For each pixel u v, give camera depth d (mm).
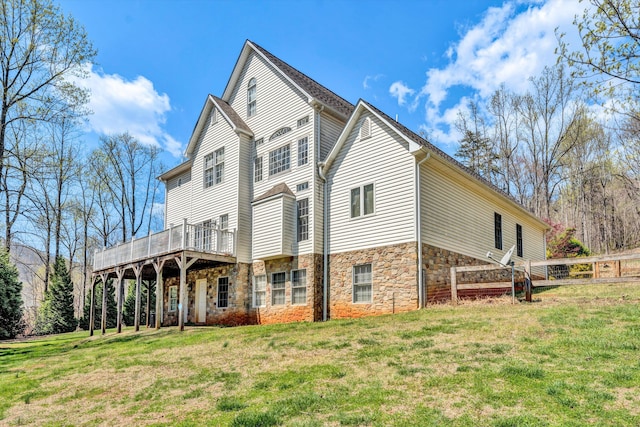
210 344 10648
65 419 6059
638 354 6117
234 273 17375
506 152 39250
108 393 7180
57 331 25688
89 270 40812
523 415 4453
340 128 17172
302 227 15836
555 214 41656
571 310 9289
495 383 5449
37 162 19359
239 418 4980
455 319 9727
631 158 22734
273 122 17734
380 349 7723
